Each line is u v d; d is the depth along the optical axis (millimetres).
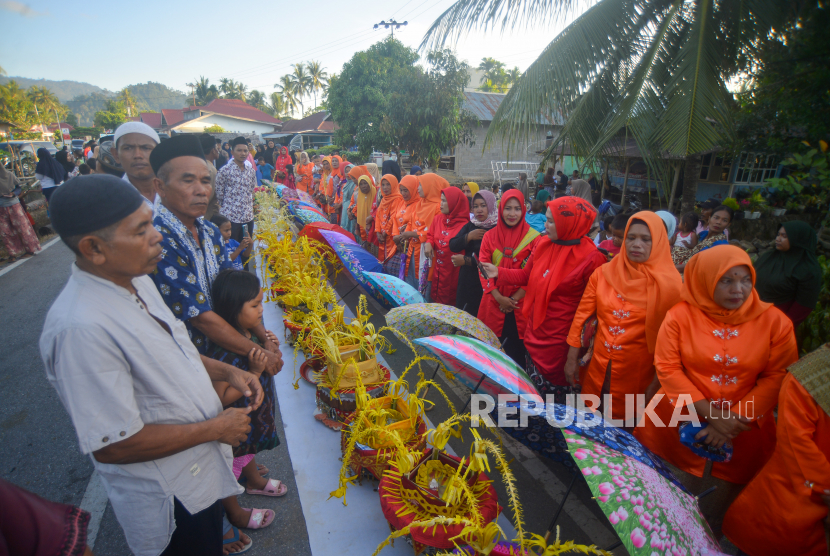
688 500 1772
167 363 1501
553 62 5941
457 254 4246
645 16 5730
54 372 1316
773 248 3318
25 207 8867
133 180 3160
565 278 2961
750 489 2094
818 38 4605
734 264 2053
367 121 18391
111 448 1355
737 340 2156
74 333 1287
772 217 8109
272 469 2836
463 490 1884
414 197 5492
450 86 12930
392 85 13789
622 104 5566
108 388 1329
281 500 2592
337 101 19203
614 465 1624
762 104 5516
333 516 2439
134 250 1374
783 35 4965
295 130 38531
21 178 12352
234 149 6113
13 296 5977
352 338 3055
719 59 5051
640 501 1532
